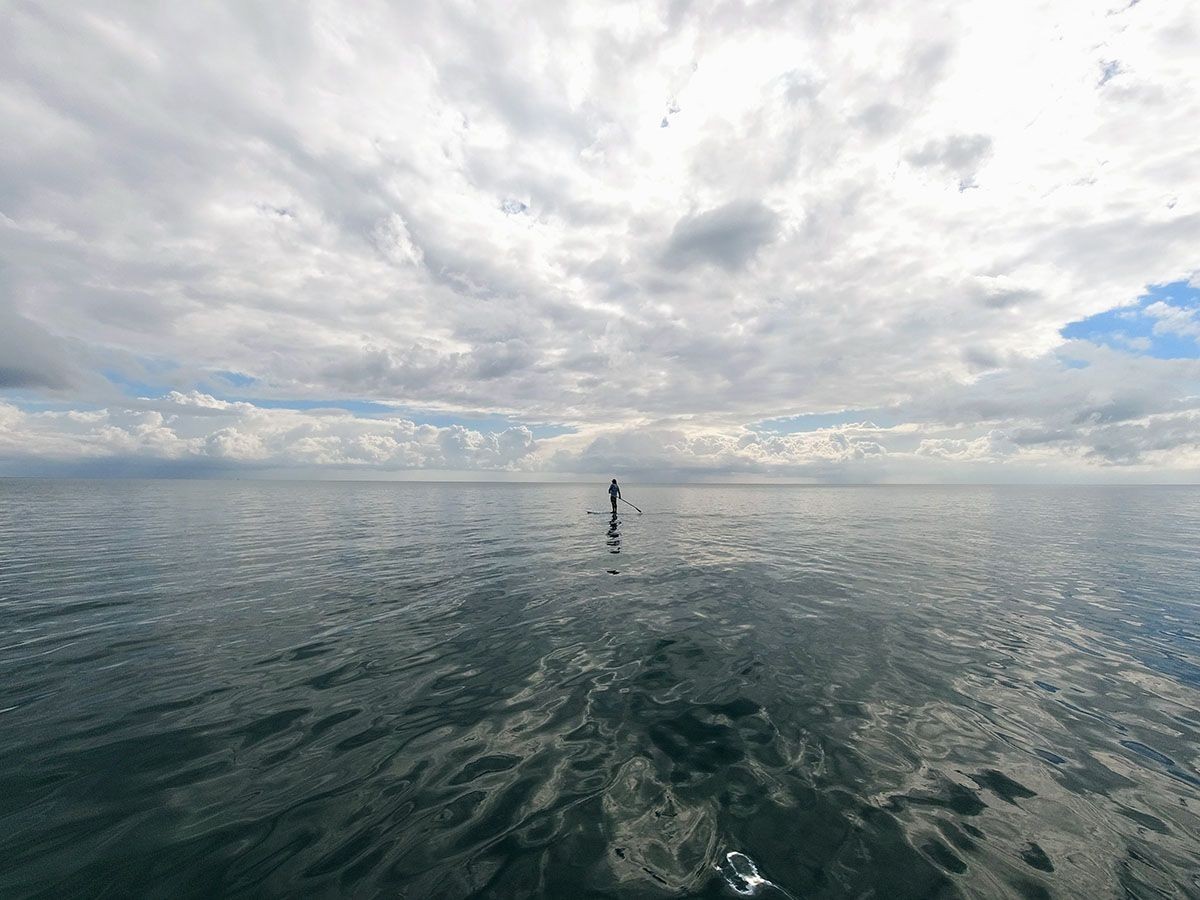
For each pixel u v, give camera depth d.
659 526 32.47
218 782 5.36
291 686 7.81
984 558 19.78
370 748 6.07
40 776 5.41
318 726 6.59
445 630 10.52
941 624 11.10
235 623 10.91
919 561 19.05
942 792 5.36
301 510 44.97
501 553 20.69
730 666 8.70
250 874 4.11
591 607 12.34
